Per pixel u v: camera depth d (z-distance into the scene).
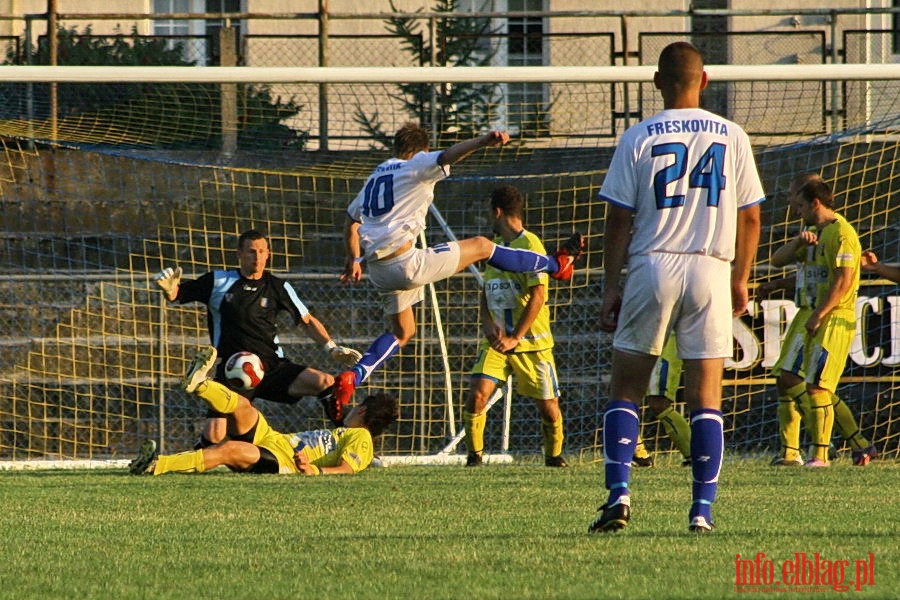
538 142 40.16
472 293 38.97
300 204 40.00
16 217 39.56
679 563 12.71
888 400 36.50
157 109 39.47
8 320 37.56
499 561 13.01
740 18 54.28
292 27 55.31
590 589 11.31
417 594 11.16
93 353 37.09
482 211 39.91
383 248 22.47
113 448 36.66
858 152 39.59
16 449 36.09
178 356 37.53
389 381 37.72
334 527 16.47
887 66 31.34
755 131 45.03
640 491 21.30
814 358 27.80
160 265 39.25
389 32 54.12
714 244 14.27
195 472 26.55
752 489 21.44
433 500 20.08
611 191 14.48
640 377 14.59
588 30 54.47
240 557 13.65
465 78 32.06
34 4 54.66
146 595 11.37
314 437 27.45
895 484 22.44
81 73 31.84
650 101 45.88
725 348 14.48
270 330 28.09
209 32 56.16
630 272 14.38
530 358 29.38
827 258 27.61
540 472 26.98
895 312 35.94
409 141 23.70
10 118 38.38
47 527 16.64
